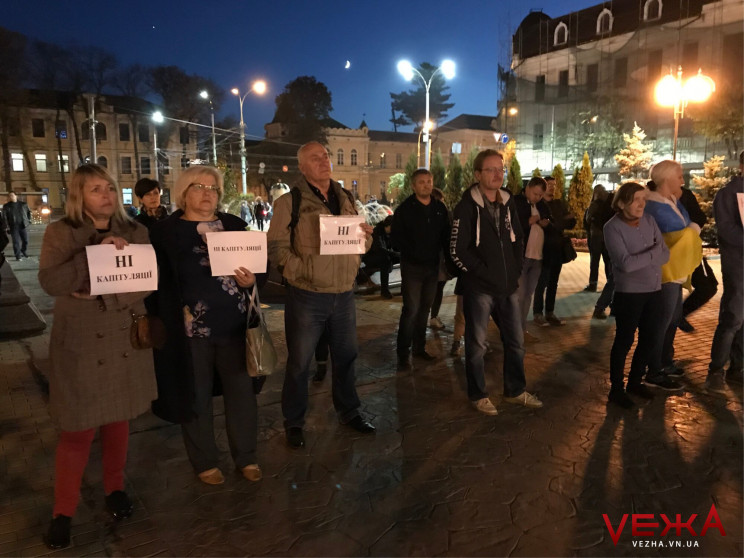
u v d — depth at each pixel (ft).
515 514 9.89
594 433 13.09
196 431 10.74
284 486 10.87
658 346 15.24
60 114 177.78
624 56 117.80
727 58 103.40
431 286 18.29
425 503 10.24
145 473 11.35
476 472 11.35
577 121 117.29
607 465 11.60
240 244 10.08
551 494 10.53
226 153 201.98
